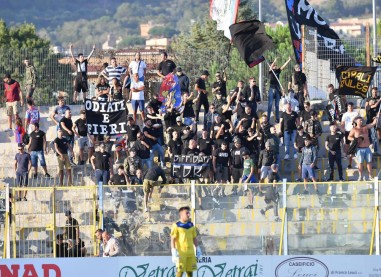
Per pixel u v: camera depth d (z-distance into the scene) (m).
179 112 98.69
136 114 102.06
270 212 83.75
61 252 83.19
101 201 83.69
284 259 78.62
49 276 77.50
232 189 83.75
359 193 83.81
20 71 118.25
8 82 105.50
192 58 118.81
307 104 98.12
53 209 83.69
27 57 118.81
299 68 103.50
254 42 96.44
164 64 101.06
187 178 92.50
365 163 98.19
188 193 83.69
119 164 93.44
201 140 94.38
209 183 91.88
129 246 83.38
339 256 78.69
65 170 97.19
